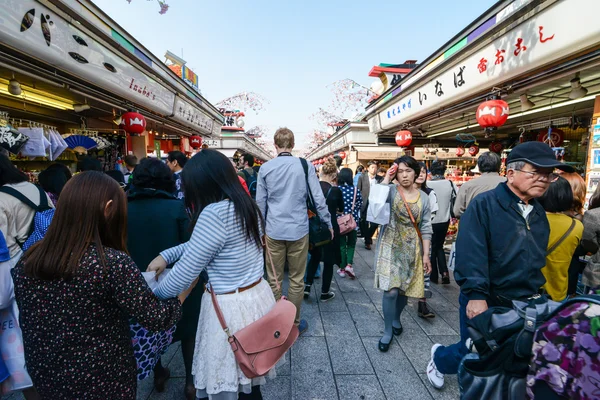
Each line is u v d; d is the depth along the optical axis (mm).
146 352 1500
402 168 2406
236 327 1283
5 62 2430
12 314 1683
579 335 759
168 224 1770
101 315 1010
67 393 993
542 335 844
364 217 5379
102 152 5590
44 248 981
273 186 2424
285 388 2004
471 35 3660
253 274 1382
